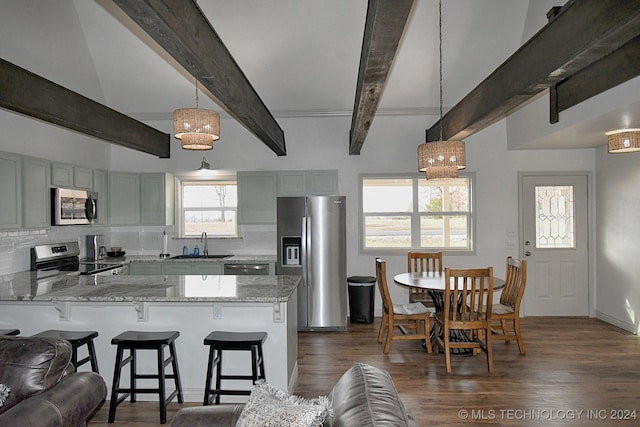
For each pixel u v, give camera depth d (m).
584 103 3.88
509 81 3.05
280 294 3.06
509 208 5.88
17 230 3.94
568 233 5.83
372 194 6.11
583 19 2.17
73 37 4.67
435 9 4.59
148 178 5.89
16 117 4.17
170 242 6.20
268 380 3.23
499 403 3.14
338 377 3.66
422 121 5.95
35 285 3.51
